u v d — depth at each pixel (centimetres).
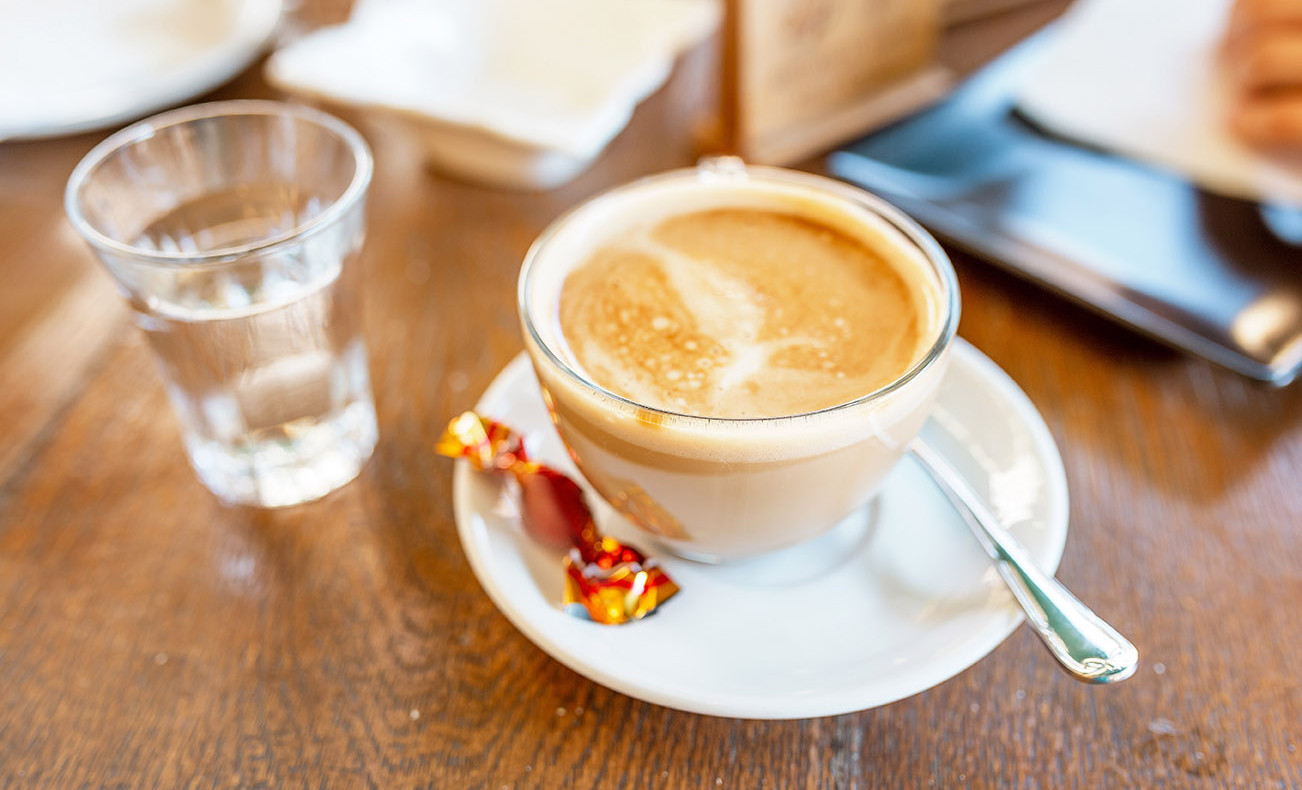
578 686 35
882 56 54
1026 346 44
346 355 40
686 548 36
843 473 33
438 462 41
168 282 37
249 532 39
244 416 39
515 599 35
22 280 48
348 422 41
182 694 35
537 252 37
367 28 54
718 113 53
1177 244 45
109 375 44
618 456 34
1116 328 44
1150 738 34
